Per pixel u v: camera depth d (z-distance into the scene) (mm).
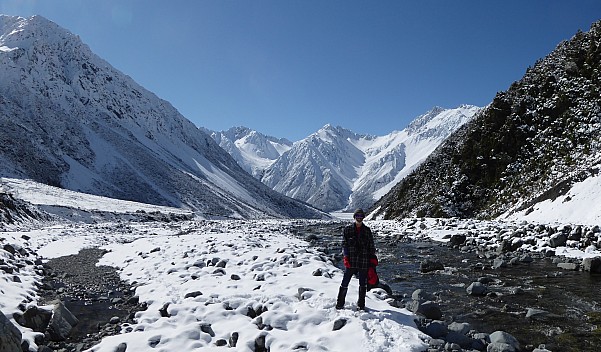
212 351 6922
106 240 22938
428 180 51656
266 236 21484
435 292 11602
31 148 111875
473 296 11062
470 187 43188
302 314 7949
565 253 16906
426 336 7113
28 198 49938
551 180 32750
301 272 11414
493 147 43875
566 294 11039
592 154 31188
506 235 21766
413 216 46688
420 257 18406
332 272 11562
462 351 6652
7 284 10109
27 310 7969
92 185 116188
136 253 16547
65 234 25922
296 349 6688
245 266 12555
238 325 7883
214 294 9578
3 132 109625
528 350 7254
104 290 11594
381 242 24375
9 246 14359
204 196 143125
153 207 83188
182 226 36656
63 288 11758
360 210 8516
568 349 7242
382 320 7602
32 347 7016
